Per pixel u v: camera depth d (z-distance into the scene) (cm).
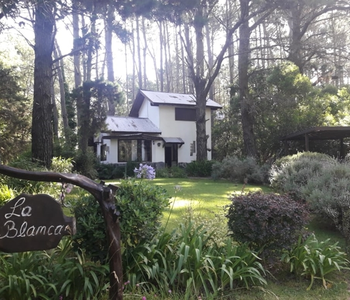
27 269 320
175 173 1902
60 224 274
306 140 1494
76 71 2327
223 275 348
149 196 360
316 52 1920
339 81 3462
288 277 390
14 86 1864
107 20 805
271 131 1962
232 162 1606
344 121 1798
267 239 382
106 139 2245
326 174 645
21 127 1916
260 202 387
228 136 2367
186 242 372
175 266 346
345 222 482
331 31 2358
